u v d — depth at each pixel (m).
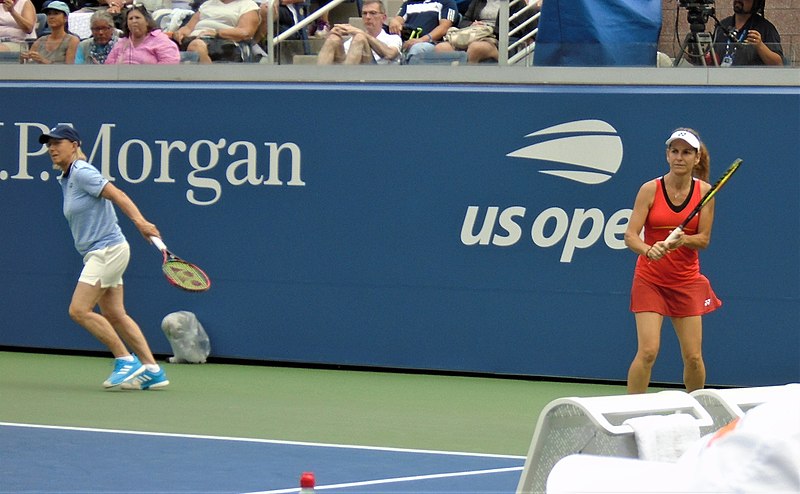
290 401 23.23
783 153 24.41
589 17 25.55
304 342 27.34
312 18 28.05
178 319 27.53
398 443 19.17
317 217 27.09
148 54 28.34
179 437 19.23
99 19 28.72
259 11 28.05
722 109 24.64
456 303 26.34
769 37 25.14
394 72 26.67
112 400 22.78
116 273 23.47
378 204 26.70
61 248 28.80
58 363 27.73
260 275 27.52
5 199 29.11
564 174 25.56
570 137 25.50
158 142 28.00
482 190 26.06
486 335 26.17
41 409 21.66
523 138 25.78
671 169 19.23
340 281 27.05
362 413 22.03
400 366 26.73
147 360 24.17
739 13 25.42
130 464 17.06
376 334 26.86
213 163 27.69
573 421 11.87
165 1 30.05
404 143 26.45
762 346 24.66
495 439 19.64
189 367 27.36
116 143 28.27
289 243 27.31
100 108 28.33
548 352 25.83
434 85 26.36
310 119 27.03
